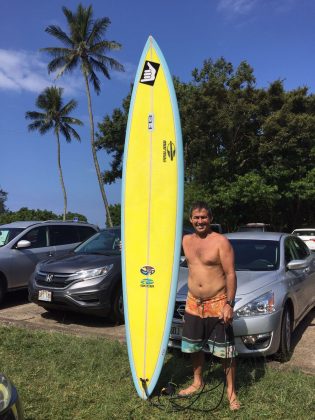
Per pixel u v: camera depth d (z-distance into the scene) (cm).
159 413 401
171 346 538
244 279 557
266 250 642
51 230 1012
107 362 509
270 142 2505
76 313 816
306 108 2625
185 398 427
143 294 454
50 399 425
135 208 467
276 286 549
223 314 401
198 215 414
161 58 472
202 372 448
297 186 2509
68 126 4247
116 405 414
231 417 391
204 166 2692
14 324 707
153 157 466
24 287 931
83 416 395
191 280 426
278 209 2827
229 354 409
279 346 523
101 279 712
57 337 609
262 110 2597
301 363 536
